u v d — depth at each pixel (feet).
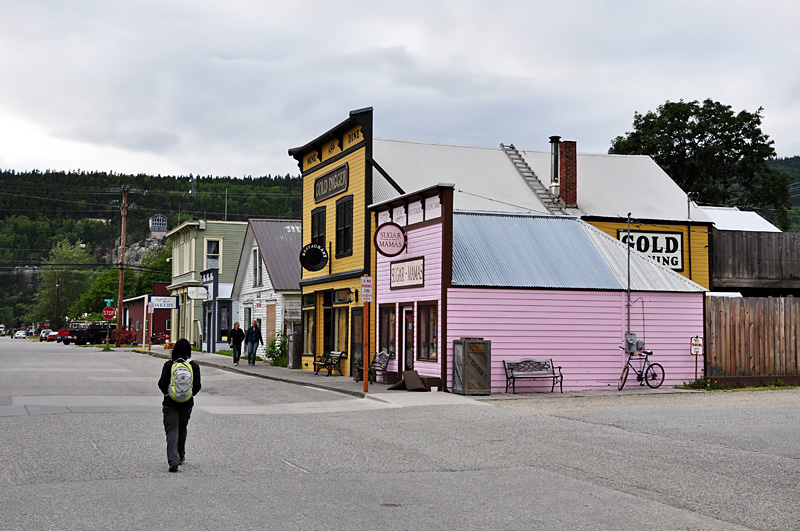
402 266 81.20
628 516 27.66
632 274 78.59
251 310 150.71
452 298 71.87
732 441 43.75
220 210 621.31
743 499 30.48
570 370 74.33
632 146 179.11
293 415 57.26
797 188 207.51
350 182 96.94
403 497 30.48
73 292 418.92
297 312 132.67
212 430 49.21
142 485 32.55
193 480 33.63
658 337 77.51
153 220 387.34
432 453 40.63
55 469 35.88
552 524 26.48
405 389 74.38
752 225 121.80
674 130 174.60
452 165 104.06
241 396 72.38
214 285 165.07
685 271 106.42
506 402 64.59
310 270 102.27
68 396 68.08
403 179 96.84
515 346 73.05
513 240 79.05
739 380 78.18
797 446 42.11
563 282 75.10
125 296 356.38
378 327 87.45
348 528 25.76
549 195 104.12
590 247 80.74
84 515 27.30
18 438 44.65
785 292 115.75
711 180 177.99
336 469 36.40
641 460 38.42
